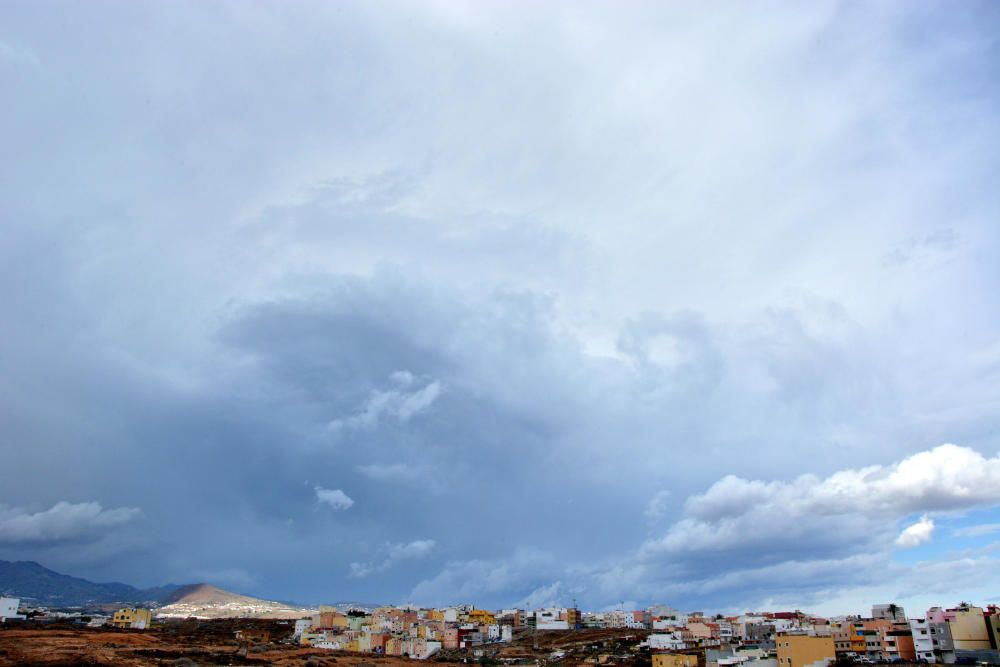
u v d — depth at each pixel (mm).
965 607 160000
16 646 132875
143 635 191375
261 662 149500
